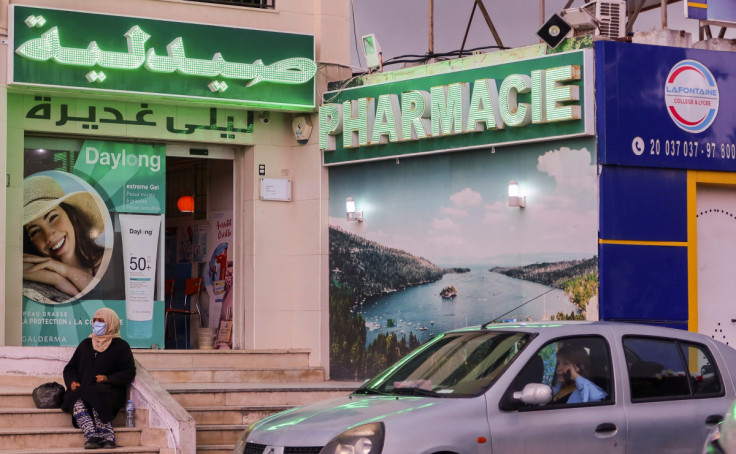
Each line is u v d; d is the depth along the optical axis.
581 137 12.84
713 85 13.28
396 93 14.58
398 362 8.76
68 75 14.04
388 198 14.71
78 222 14.86
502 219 13.56
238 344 15.69
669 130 12.98
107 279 14.99
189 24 14.67
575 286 12.82
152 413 10.90
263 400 12.78
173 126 15.23
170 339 17.36
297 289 15.63
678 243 13.01
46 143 14.73
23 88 14.01
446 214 14.10
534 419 7.52
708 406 8.02
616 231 12.67
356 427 7.29
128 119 14.98
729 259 13.46
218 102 14.91
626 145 12.74
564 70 12.79
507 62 13.49
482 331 8.46
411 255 14.41
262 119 15.66
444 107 13.92
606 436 7.67
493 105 13.47
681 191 13.09
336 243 15.23
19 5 13.84
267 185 15.60
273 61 15.10
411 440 7.17
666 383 8.04
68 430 10.80
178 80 14.62
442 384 7.96
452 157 14.09
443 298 14.05
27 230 14.55
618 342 8.02
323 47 15.57
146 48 14.42
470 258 13.83
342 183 15.24
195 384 13.78
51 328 14.59
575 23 13.04
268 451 7.64
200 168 17.02
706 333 13.24
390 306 14.58
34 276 14.54
